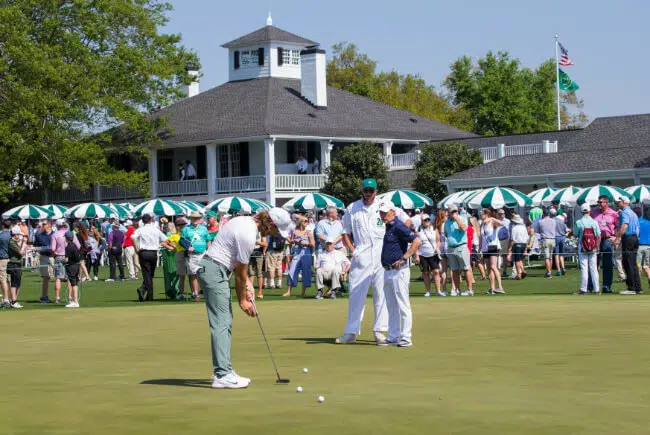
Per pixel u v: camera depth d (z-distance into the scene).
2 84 83.75
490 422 12.46
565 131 97.31
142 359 19.47
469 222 45.75
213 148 93.12
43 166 85.94
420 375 16.61
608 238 36.75
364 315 29.12
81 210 68.25
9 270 36.12
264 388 15.51
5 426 12.73
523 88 167.25
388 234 21.03
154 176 96.69
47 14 87.62
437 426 12.28
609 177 73.88
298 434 11.98
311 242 39.00
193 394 15.04
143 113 92.56
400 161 97.88
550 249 47.56
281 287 44.88
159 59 92.19
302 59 99.38
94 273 54.12
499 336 22.25
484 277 47.03
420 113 165.62
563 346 20.16
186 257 37.81
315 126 93.94
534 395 14.37
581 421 12.41
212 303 15.73
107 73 87.88
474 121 165.75
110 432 12.28
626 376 16.05
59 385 16.17
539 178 77.31
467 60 166.12
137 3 92.62
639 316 26.61
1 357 20.23
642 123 90.62
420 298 35.62
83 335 24.62
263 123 91.31
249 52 105.00
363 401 14.16
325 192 85.88
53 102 82.44
